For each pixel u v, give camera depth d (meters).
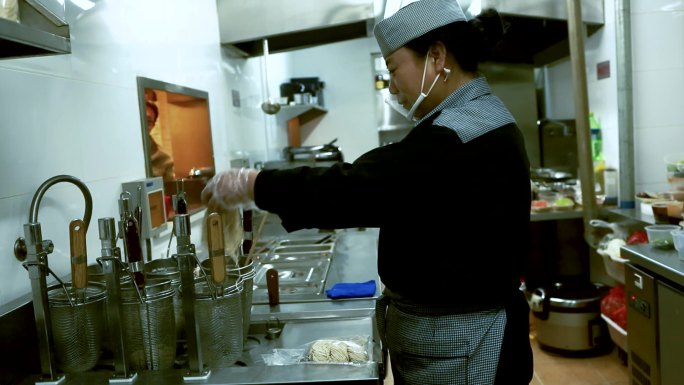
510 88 4.30
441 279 1.07
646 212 2.78
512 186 1.05
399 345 1.18
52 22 1.06
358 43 5.06
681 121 3.05
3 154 1.23
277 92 4.38
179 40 2.43
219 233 1.05
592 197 3.05
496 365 1.10
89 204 1.38
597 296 3.00
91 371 1.11
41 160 1.37
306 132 5.19
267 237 2.77
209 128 2.73
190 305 1.03
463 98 1.10
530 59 4.25
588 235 3.08
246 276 1.22
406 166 0.98
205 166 2.72
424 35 1.06
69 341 1.07
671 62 3.02
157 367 1.09
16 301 1.21
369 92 5.07
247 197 1.04
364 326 1.43
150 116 2.21
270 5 3.03
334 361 1.13
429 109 1.18
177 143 2.71
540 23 3.41
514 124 1.12
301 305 1.57
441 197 1.01
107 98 1.74
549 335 3.07
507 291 1.13
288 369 1.07
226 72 3.16
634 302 2.14
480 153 1.02
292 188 0.98
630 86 2.98
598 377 2.77
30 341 1.18
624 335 2.60
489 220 1.04
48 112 1.41
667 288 1.90
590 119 3.44
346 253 2.35
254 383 1.02
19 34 0.91
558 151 4.22
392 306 1.22
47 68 1.41
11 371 1.11
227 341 1.10
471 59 1.10
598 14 3.22
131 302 1.05
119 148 1.81
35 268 1.04
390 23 1.09
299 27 3.02
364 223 1.02
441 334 1.11
